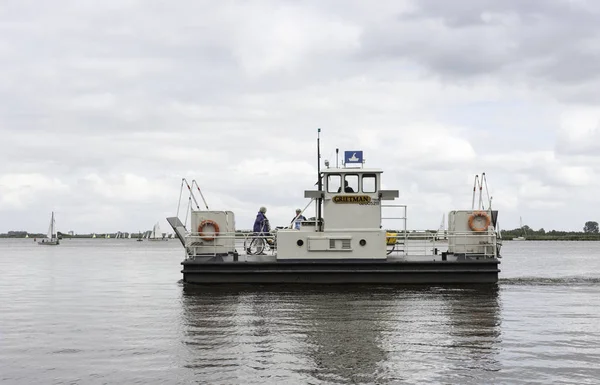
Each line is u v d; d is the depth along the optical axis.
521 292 21.41
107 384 9.90
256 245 24.31
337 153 22.73
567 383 9.93
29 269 41.03
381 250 21.80
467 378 10.16
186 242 22.73
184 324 14.91
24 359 11.55
